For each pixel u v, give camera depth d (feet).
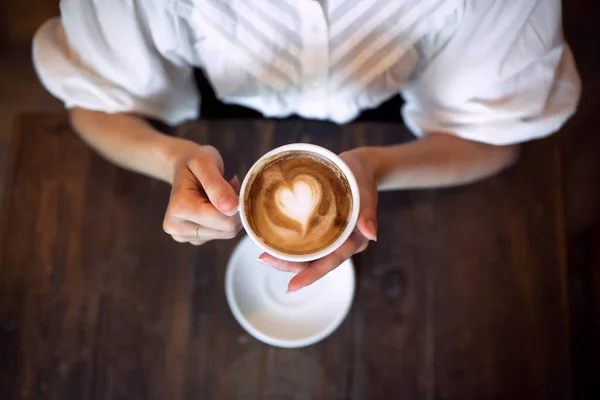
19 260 2.30
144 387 2.21
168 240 2.33
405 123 2.51
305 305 2.28
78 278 2.29
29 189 2.36
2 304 2.25
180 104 2.50
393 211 2.35
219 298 2.28
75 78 2.16
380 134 2.42
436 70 2.20
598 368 3.53
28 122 2.42
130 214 2.35
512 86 2.13
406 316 2.26
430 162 2.19
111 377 2.21
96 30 2.03
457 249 2.32
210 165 1.82
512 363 2.22
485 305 2.27
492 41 2.04
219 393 2.21
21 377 2.20
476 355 2.23
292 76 2.27
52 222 2.34
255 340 2.24
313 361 2.23
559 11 2.03
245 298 2.28
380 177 2.13
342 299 2.26
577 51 4.31
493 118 2.16
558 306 2.26
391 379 2.22
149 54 2.12
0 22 4.44
